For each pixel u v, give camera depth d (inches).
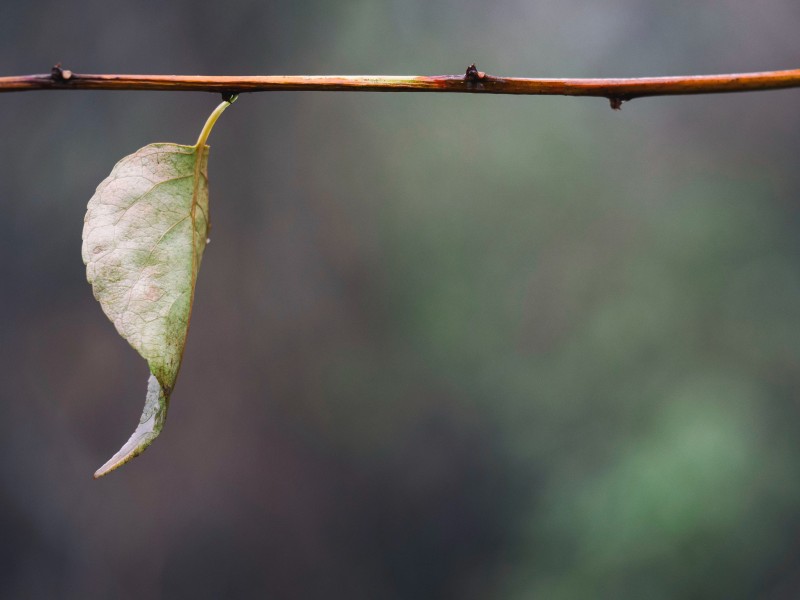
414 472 105.7
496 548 101.9
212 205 98.3
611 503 85.6
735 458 83.2
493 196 109.0
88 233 22.9
